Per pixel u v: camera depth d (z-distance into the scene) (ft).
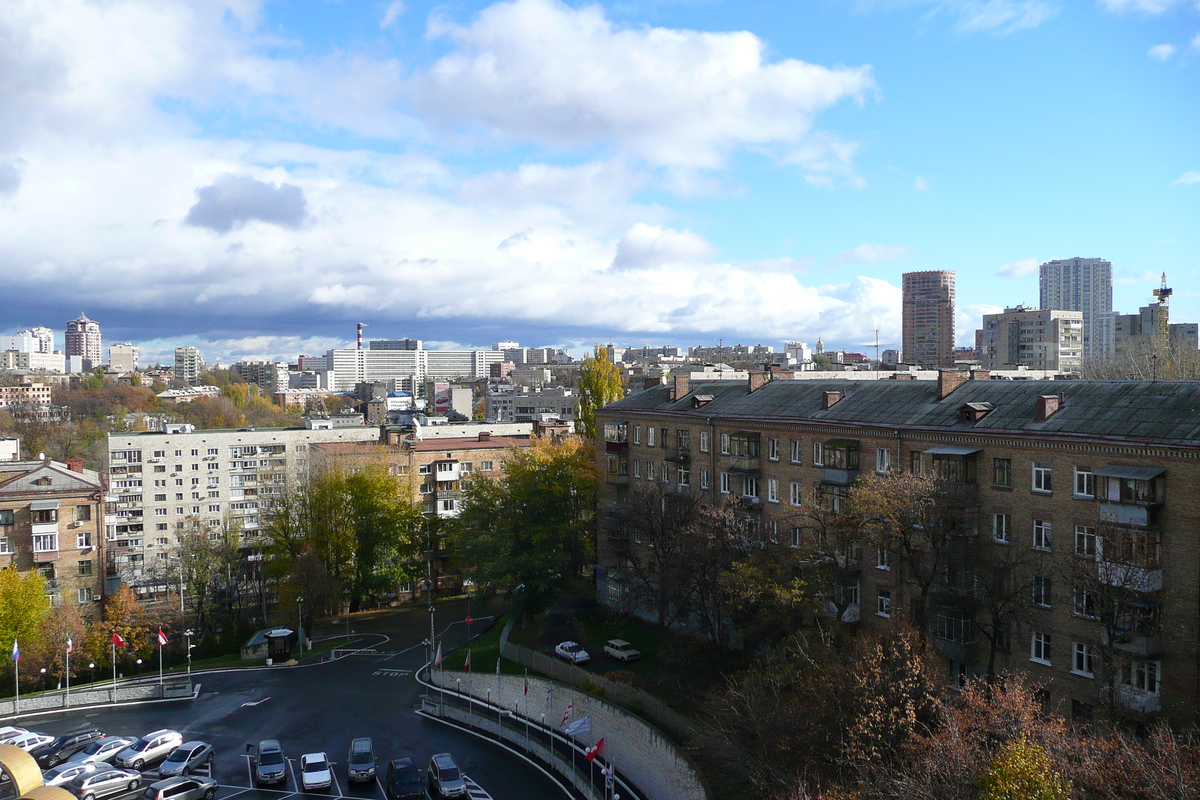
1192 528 138.72
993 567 162.50
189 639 297.53
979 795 93.81
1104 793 92.68
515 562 274.36
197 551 358.64
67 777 170.81
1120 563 139.95
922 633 164.35
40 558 288.30
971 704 123.34
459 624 337.11
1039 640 161.07
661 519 243.81
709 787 151.94
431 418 639.35
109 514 469.16
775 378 270.46
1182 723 135.23
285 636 295.89
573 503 298.56
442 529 392.68
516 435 502.79
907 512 166.61
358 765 184.34
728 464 249.34
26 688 265.13
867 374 380.58
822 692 143.13
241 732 218.79
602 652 242.78
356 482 367.66
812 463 218.59
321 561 339.16
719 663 205.36
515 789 182.80
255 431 501.97
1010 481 168.96
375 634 326.03
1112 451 150.10
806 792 118.32
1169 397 153.38
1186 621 139.03
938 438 183.52
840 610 189.67
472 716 224.94
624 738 191.72
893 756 123.85
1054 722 114.73
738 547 205.05
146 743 191.83
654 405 290.56
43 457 317.22
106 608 296.92
